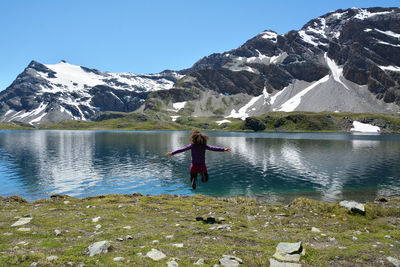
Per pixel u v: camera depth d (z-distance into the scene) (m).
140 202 19.97
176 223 13.65
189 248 9.09
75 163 76.50
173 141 171.88
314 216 16.47
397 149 119.69
